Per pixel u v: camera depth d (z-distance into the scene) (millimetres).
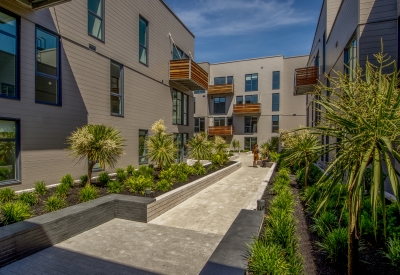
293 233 3293
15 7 5648
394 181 1839
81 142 5691
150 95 10898
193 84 13336
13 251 3203
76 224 4145
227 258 2645
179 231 4422
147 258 3396
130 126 9570
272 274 2299
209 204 6324
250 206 4938
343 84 2617
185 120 14859
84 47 7488
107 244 3822
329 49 10523
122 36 9094
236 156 17969
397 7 5906
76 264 3199
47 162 6406
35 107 6102
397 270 2555
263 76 23516
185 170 8891
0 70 5453
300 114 22516
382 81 2617
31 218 3795
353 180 2191
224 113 24984
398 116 2006
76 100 7234
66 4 6922
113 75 8797
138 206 4887
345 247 2703
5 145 5590
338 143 2545
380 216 3357
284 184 6457
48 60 6488
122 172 7922
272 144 21812
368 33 6148
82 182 6684
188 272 3057
